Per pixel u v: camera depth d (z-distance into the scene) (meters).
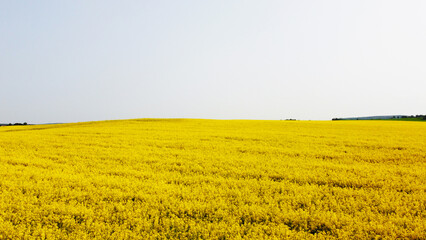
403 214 7.17
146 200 8.03
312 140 20.69
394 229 6.26
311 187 9.31
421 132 26.62
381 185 9.59
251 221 7.03
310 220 6.89
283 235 6.09
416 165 12.58
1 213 6.98
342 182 9.89
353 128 31.44
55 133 25.33
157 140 20.23
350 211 7.38
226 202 7.99
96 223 6.50
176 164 12.93
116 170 11.56
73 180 10.01
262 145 18.44
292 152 15.88
